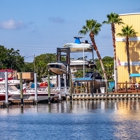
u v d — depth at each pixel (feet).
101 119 231.91
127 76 434.30
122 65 436.35
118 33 436.35
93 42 454.81
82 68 481.05
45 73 605.73
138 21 437.17
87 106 319.06
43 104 337.11
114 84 440.45
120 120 226.17
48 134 188.75
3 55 581.12
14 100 324.19
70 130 197.67
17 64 596.29
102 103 352.28
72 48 479.41
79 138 178.70
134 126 204.44
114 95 401.29
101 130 195.42
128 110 281.74
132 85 419.13
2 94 322.34
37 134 189.06
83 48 479.82
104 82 438.40
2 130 199.93
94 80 417.69
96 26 453.17
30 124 217.36
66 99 385.70
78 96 395.96
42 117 245.24
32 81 478.18
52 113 265.95
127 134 184.14
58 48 463.01
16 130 199.72
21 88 310.65
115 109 290.56
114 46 434.30
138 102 361.92
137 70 435.94
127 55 428.56
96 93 402.31
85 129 199.41
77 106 319.68
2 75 354.74
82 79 415.03
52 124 216.33
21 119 236.84
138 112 267.39
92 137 180.14
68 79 440.45
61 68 415.64
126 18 439.63
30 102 327.26
